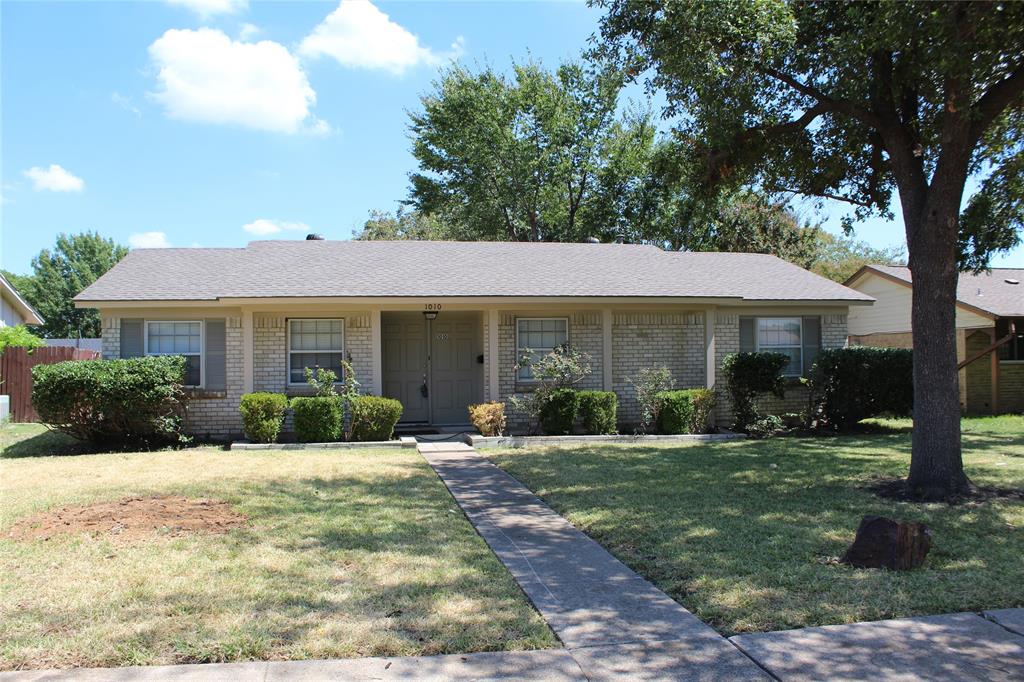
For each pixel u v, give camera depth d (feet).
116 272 48.52
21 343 67.10
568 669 12.73
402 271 50.37
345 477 31.78
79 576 17.47
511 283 49.08
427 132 112.27
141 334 45.39
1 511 24.17
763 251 99.66
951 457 26.99
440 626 14.55
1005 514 23.67
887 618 15.08
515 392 49.37
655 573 18.16
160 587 16.70
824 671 12.64
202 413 45.85
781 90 33.55
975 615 15.17
